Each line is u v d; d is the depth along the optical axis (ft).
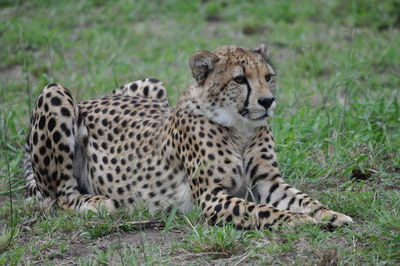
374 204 33.12
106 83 54.49
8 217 35.35
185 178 35.29
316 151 41.60
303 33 62.08
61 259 29.94
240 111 33.81
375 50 61.46
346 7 73.05
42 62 61.41
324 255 26.91
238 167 34.45
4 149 45.24
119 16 73.87
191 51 62.80
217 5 75.10
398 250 27.71
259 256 28.12
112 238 31.68
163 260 28.09
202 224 32.99
